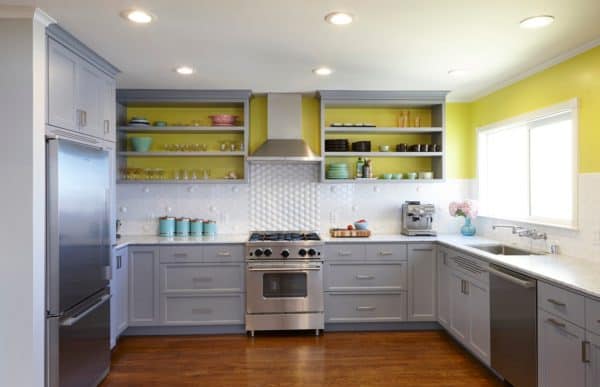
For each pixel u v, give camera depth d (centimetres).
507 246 378
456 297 366
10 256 235
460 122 474
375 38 282
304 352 358
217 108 466
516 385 269
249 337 396
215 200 464
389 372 318
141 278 397
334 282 410
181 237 434
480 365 330
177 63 337
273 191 467
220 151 441
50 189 245
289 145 439
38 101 241
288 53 313
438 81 395
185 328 404
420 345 374
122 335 401
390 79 388
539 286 244
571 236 309
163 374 316
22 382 236
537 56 319
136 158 461
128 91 422
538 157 366
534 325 249
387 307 412
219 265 402
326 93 434
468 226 450
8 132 236
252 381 304
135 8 234
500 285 289
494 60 329
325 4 230
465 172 476
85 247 276
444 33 273
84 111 299
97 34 273
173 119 464
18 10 233
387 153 447
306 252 400
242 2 227
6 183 236
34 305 236
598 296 195
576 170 303
